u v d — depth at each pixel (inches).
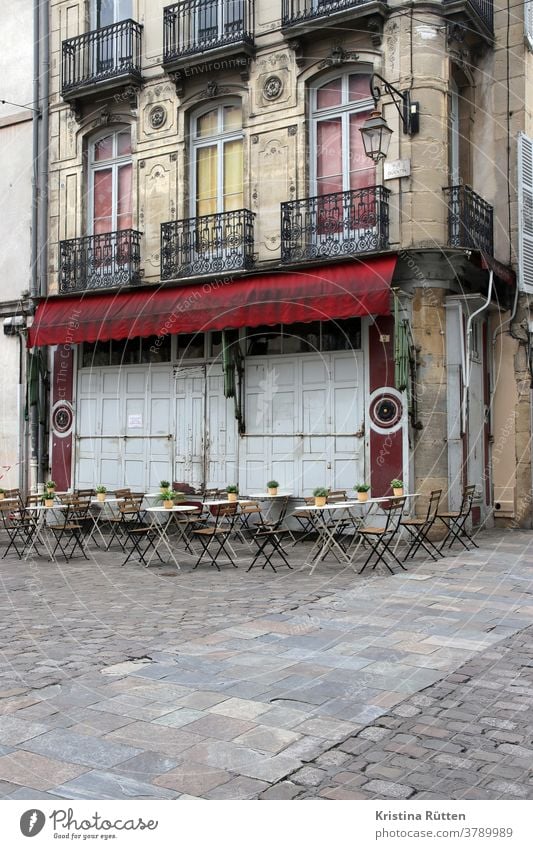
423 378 467.2
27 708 195.8
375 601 316.5
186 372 554.6
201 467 542.9
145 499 563.2
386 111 477.7
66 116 619.8
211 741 174.2
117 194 598.5
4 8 652.7
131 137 583.8
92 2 614.5
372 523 474.3
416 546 447.2
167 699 201.5
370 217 474.0
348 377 487.8
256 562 422.6
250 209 525.3
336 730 180.4
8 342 652.7
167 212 563.5
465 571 380.8
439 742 173.6
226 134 548.7
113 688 210.5
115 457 584.1
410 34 471.2
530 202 529.0
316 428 498.0
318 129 512.4
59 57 625.9
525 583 350.9
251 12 527.8
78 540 471.8
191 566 416.5
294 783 153.9
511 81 523.2
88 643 257.3
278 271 489.1
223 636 264.1
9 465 650.8
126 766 161.6
